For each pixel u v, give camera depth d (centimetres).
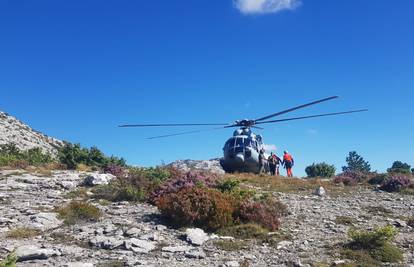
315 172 4331
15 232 1417
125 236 1449
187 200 1634
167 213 1648
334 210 2022
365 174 3216
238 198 1775
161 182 2145
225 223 1585
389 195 2552
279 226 1675
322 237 1545
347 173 3250
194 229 1509
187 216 1591
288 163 3700
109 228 1504
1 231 1444
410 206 2186
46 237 1414
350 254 1323
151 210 1809
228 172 3400
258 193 2255
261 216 1653
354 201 2302
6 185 2186
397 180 2747
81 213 1659
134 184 2142
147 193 2028
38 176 2502
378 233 1412
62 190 2161
